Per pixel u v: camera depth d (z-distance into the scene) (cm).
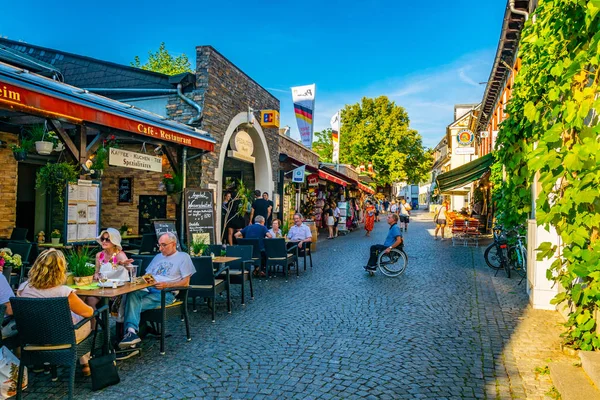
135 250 1066
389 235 1095
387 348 564
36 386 448
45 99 612
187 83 1180
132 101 1249
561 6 504
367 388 447
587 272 442
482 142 3045
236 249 866
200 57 1181
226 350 555
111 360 451
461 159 3828
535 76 655
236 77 1348
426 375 479
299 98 2247
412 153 4856
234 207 1352
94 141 800
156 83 1264
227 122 1288
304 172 1719
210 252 844
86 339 443
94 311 452
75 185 763
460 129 3825
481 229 2395
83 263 547
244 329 645
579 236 466
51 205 1195
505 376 476
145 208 1273
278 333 626
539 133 681
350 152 4775
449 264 1270
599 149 424
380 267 1080
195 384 455
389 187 5916
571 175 484
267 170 1603
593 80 498
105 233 577
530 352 547
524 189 795
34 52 1505
